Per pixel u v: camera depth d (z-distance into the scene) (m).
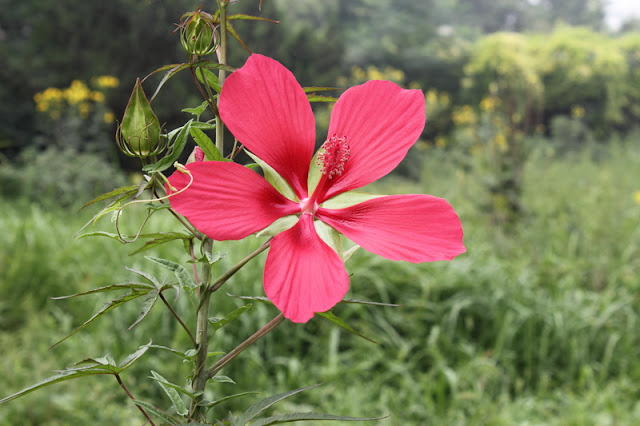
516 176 6.46
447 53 19.92
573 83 18.61
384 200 0.88
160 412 0.87
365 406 3.47
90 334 3.93
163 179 0.80
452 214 0.86
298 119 0.88
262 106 0.86
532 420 3.52
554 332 4.39
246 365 3.85
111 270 4.56
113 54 8.35
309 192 0.90
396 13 22.30
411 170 11.54
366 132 0.91
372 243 0.85
